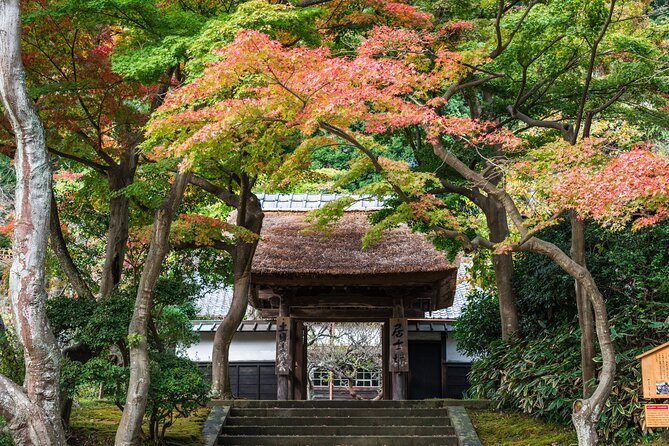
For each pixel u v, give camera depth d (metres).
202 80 9.38
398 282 16.66
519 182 11.11
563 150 9.23
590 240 13.28
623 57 11.88
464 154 13.92
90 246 17.33
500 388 13.48
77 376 10.10
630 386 10.89
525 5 13.77
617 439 10.80
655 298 12.21
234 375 20.77
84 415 12.85
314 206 20.19
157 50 10.52
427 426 12.96
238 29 9.85
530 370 12.74
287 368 17.48
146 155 13.23
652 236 12.55
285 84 9.48
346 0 13.52
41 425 8.77
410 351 20.69
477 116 14.80
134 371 9.99
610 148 9.61
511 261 15.12
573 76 13.22
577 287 11.04
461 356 20.53
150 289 10.29
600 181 8.13
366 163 11.28
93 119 12.28
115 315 10.49
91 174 15.04
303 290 17.91
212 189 14.72
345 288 17.41
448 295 18.33
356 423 13.26
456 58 10.49
